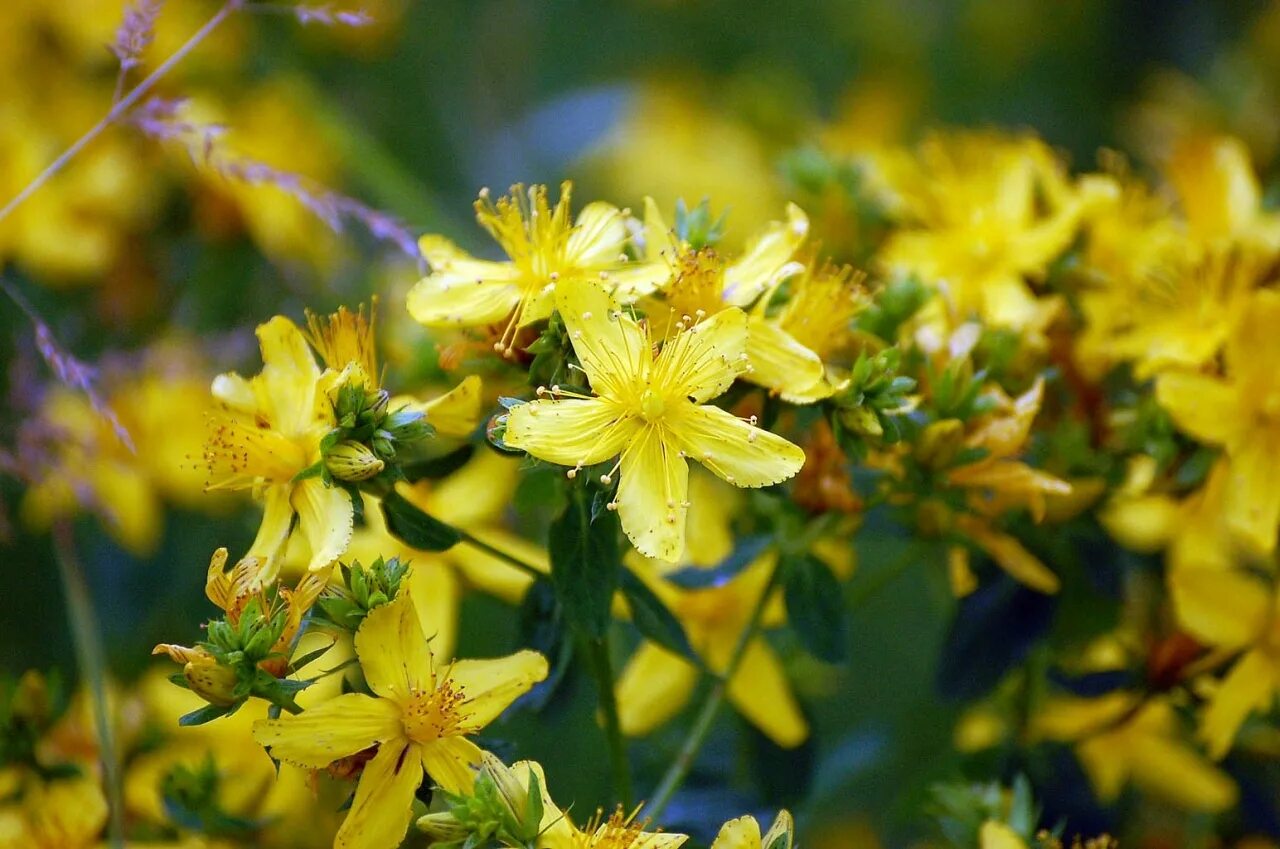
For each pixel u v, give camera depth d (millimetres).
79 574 317
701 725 291
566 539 277
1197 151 338
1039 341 301
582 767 326
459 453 282
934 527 302
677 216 290
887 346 296
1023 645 302
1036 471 292
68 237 351
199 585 355
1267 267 311
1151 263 318
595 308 274
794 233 285
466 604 333
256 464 275
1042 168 327
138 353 344
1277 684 300
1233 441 298
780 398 283
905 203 333
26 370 325
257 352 352
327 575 270
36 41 365
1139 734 320
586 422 271
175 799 298
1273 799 317
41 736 302
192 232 363
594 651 285
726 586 306
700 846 296
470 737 276
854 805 348
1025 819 293
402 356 315
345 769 270
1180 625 305
